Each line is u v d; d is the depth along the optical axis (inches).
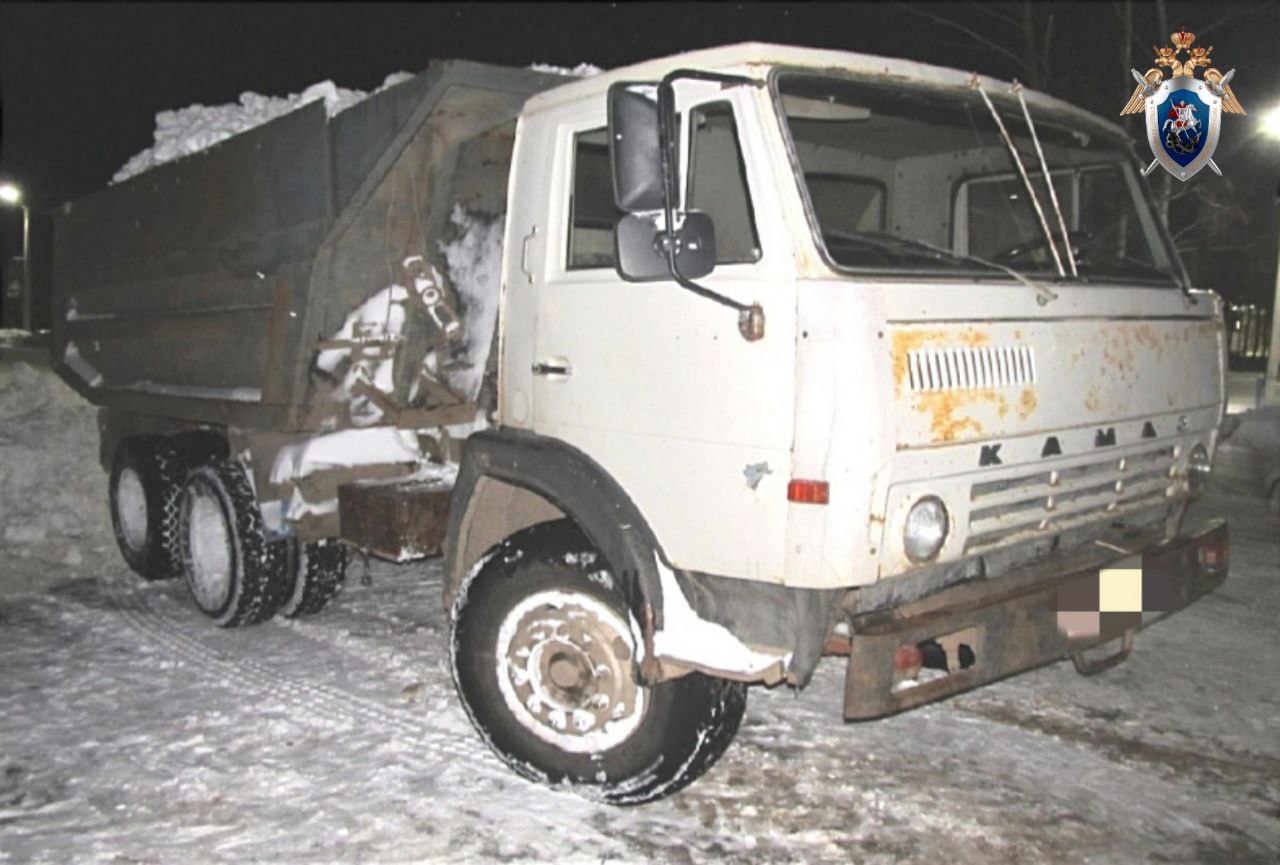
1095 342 159.8
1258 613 261.0
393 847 154.3
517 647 166.2
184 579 279.6
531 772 166.4
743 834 157.6
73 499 326.6
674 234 135.8
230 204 236.2
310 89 215.5
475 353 219.0
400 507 192.1
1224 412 193.2
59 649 236.7
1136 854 152.5
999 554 158.4
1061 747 186.1
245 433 236.5
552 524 165.3
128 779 174.9
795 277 133.5
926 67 161.2
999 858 151.6
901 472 134.5
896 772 177.0
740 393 138.6
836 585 133.4
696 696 152.9
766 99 139.2
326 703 205.6
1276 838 156.7
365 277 208.1
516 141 171.2
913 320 136.0
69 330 330.3
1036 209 171.8
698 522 144.8
